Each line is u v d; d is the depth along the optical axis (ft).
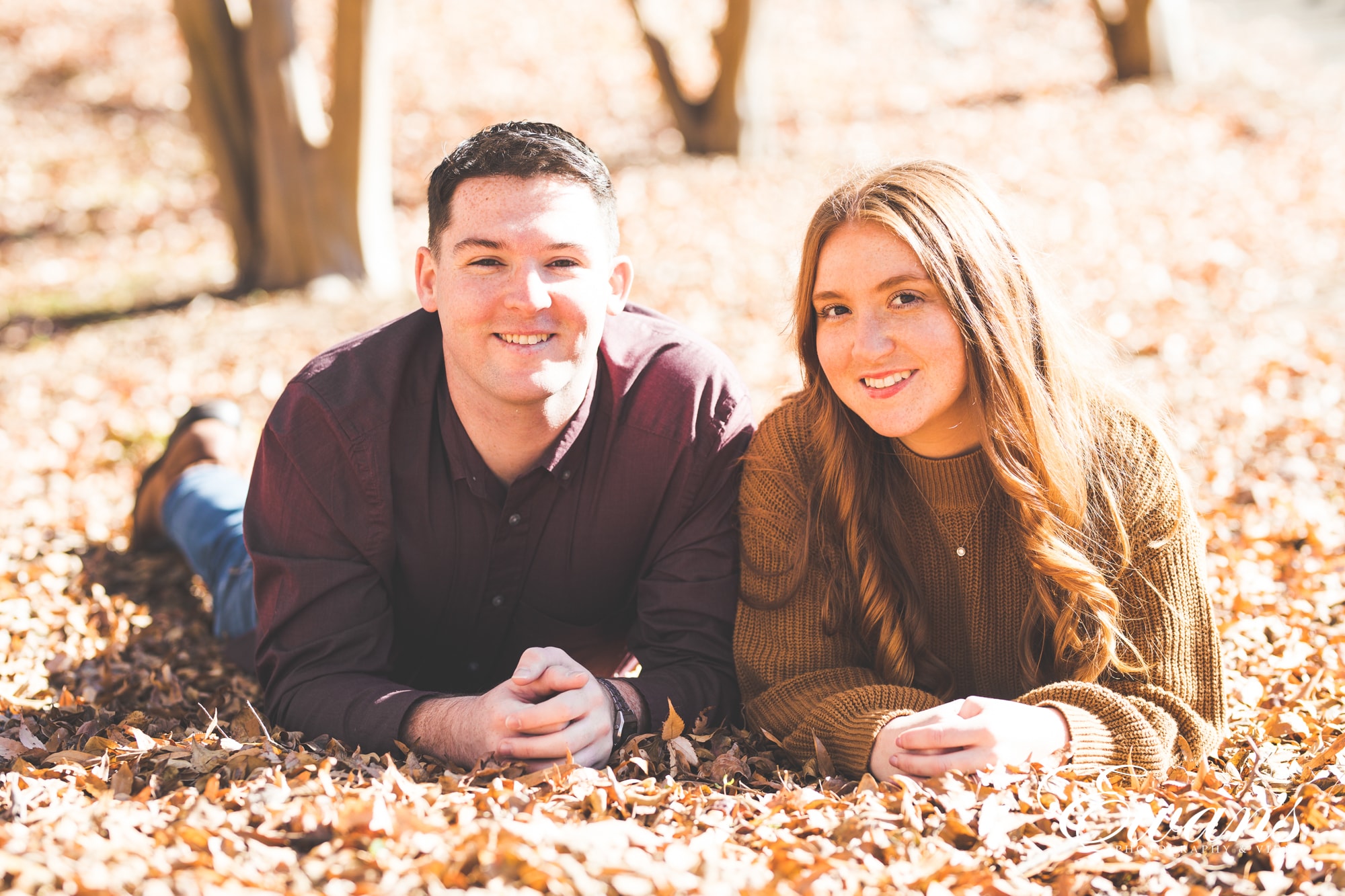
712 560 8.77
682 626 8.76
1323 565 11.90
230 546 11.66
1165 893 6.25
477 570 8.82
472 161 7.73
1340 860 6.47
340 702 8.10
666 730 8.00
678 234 31.50
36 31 55.31
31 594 12.18
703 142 41.83
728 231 31.58
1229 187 33.30
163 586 13.30
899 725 7.44
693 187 36.22
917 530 8.45
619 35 56.49
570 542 8.80
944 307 7.61
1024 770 7.18
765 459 8.66
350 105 29.04
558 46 55.06
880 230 7.62
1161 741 7.55
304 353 23.58
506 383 7.82
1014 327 7.68
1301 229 29.32
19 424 20.24
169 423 19.71
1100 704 7.54
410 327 8.74
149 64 52.47
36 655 10.68
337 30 28.63
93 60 52.70
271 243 29.94
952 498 8.21
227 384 21.93
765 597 8.55
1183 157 36.50
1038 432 7.72
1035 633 8.30
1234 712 8.76
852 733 7.66
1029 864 6.49
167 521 12.59
